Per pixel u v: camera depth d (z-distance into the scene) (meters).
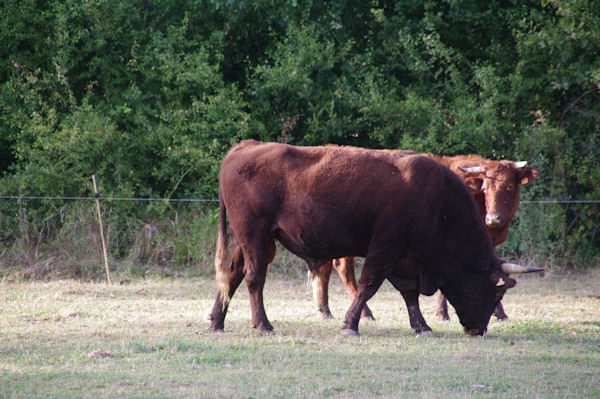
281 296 35.62
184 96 49.44
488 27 50.59
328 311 29.02
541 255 44.47
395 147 48.94
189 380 17.42
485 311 24.91
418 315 25.27
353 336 24.05
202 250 43.25
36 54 49.44
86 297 33.31
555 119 49.28
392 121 47.72
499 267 24.72
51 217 44.81
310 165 24.17
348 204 23.78
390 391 16.70
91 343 21.78
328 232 24.05
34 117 45.72
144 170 48.34
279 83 46.81
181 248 43.84
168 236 45.16
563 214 45.81
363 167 23.98
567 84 45.75
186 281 40.41
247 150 25.02
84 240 43.19
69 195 46.66
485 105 46.28
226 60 51.34
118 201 45.81
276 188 24.17
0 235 43.91
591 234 47.03
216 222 44.91
